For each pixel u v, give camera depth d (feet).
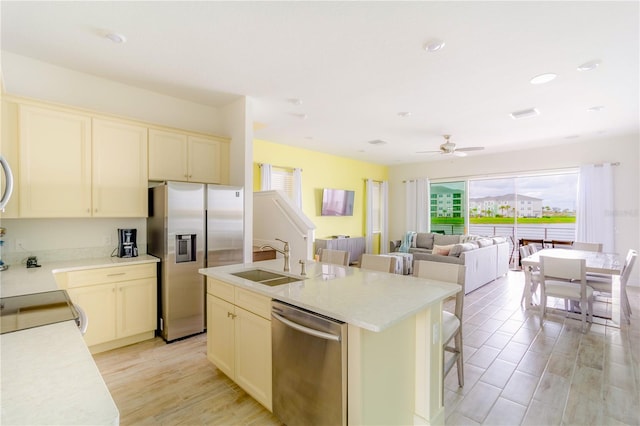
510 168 22.26
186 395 7.15
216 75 9.95
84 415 2.22
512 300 14.96
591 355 9.23
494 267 19.26
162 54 8.59
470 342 10.18
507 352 9.44
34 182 8.41
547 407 6.81
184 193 10.14
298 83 10.53
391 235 29.04
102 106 10.23
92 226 10.21
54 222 9.53
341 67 9.32
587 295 11.55
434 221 28.27
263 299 6.33
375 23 7.07
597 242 18.31
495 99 11.84
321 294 5.98
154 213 10.58
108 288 9.20
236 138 12.26
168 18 6.93
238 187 11.51
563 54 8.40
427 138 18.31
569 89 10.81
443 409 6.13
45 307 5.09
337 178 24.47
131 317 9.64
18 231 8.94
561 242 22.76
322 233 23.50
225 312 7.53
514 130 16.42
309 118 14.44
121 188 9.89
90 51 8.47
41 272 7.91
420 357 5.88
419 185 26.99
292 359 5.66
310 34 7.55
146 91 11.19
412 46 8.06
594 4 6.32
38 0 6.30
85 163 9.23
